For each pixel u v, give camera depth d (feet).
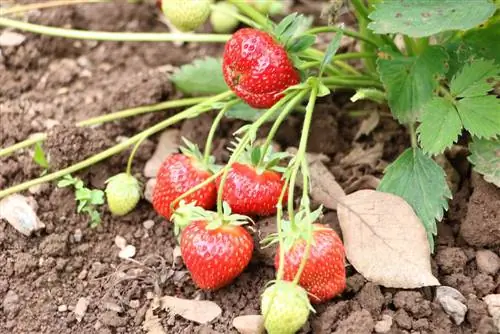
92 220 2.10
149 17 2.55
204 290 1.97
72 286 2.02
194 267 1.90
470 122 1.95
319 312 1.90
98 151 2.17
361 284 1.92
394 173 2.03
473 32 2.07
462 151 2.10
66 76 2.38
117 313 1.95
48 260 2.03
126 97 2.27
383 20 1.91
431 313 1.90
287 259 1.84
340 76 2.19
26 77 2.38
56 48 2.43
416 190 2.00
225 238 1.88
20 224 2.06
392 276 1.91
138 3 2.56
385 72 2.05
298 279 1.80
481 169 1.98
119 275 2.01
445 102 1.98
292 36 1.98
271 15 2.51
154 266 2.02
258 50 1.96
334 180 2.09
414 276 1.90
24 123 2.26
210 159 2.04
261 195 1.96
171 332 1.92
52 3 2.40
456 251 1.98
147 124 2.26
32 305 1.98
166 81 2.29
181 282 1.98
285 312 1.79
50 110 2.30
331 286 1.87
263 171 1.97
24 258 2.03
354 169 2.15
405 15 1.91
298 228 1.84
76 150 2.15
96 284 2.01
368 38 2.15
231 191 1.96
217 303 1.95
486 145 1.99
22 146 2.15
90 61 2.44
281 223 1.86
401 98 2.04
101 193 2.11
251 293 1.95
